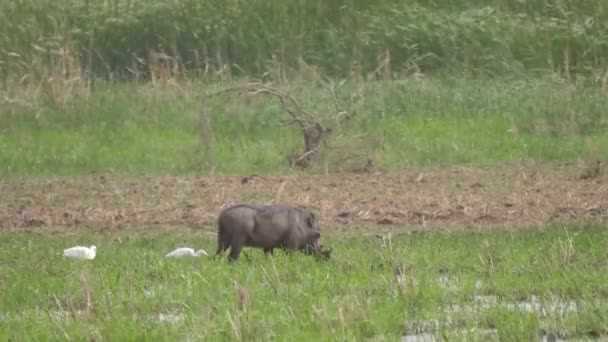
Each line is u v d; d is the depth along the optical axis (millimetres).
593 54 100562
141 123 86812
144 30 99500
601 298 41750
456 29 101312
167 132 85438
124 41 99062
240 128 85250
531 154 82188
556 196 68938
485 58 99125
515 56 100562
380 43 100312
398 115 88062
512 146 83438
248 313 37812
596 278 44125
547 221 61812
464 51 99875
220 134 84750
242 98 87750
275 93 79750
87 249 52438
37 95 89312
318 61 99375
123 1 101625
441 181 74062
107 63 98625
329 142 79500
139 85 93938
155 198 69625
